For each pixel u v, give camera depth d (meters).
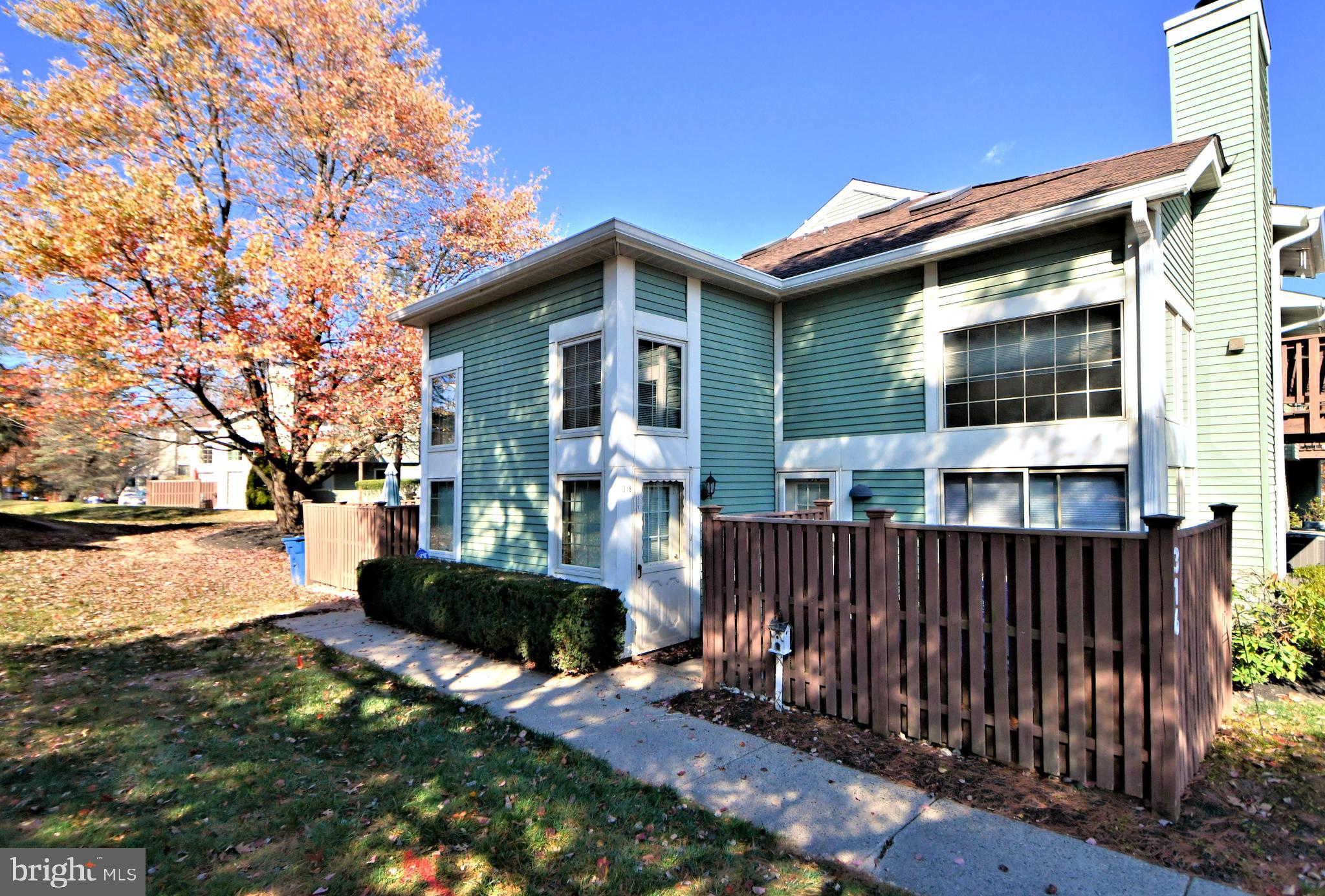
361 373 14.89
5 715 5.06
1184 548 3.66
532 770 4.13
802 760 4.25
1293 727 4.71
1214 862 3.03
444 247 18.08
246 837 3.29
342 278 13.83
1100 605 3.66
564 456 7.60
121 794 3.75
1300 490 15.92
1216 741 4.43
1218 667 4.69
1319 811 3.51
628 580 6.86
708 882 2.95
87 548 15.48
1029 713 3.93
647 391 7.28
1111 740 3.62
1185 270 7.20
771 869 3.05
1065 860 3.06
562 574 7.58
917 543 4.50
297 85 15.59
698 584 7.81
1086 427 6.29
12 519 17.53
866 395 8.12
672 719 5.11
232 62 14.65
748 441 8.63
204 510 26.31
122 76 13.73
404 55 17.08
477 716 5.16
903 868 3.04
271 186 15.53
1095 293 6.28
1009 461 6.80
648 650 7.12
